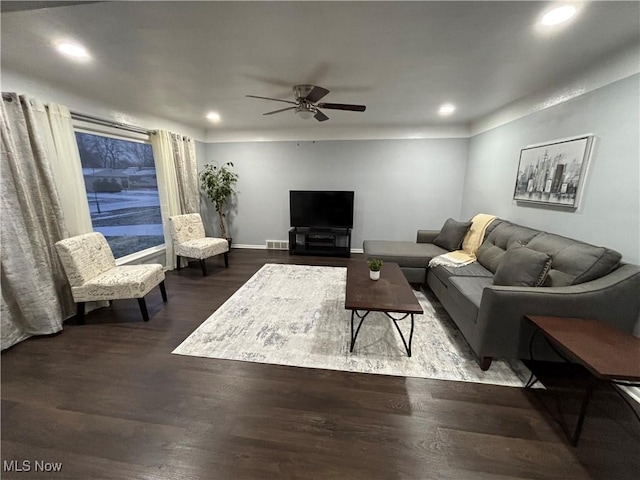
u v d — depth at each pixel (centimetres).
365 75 241
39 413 159
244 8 145
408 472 128
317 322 262
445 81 256
